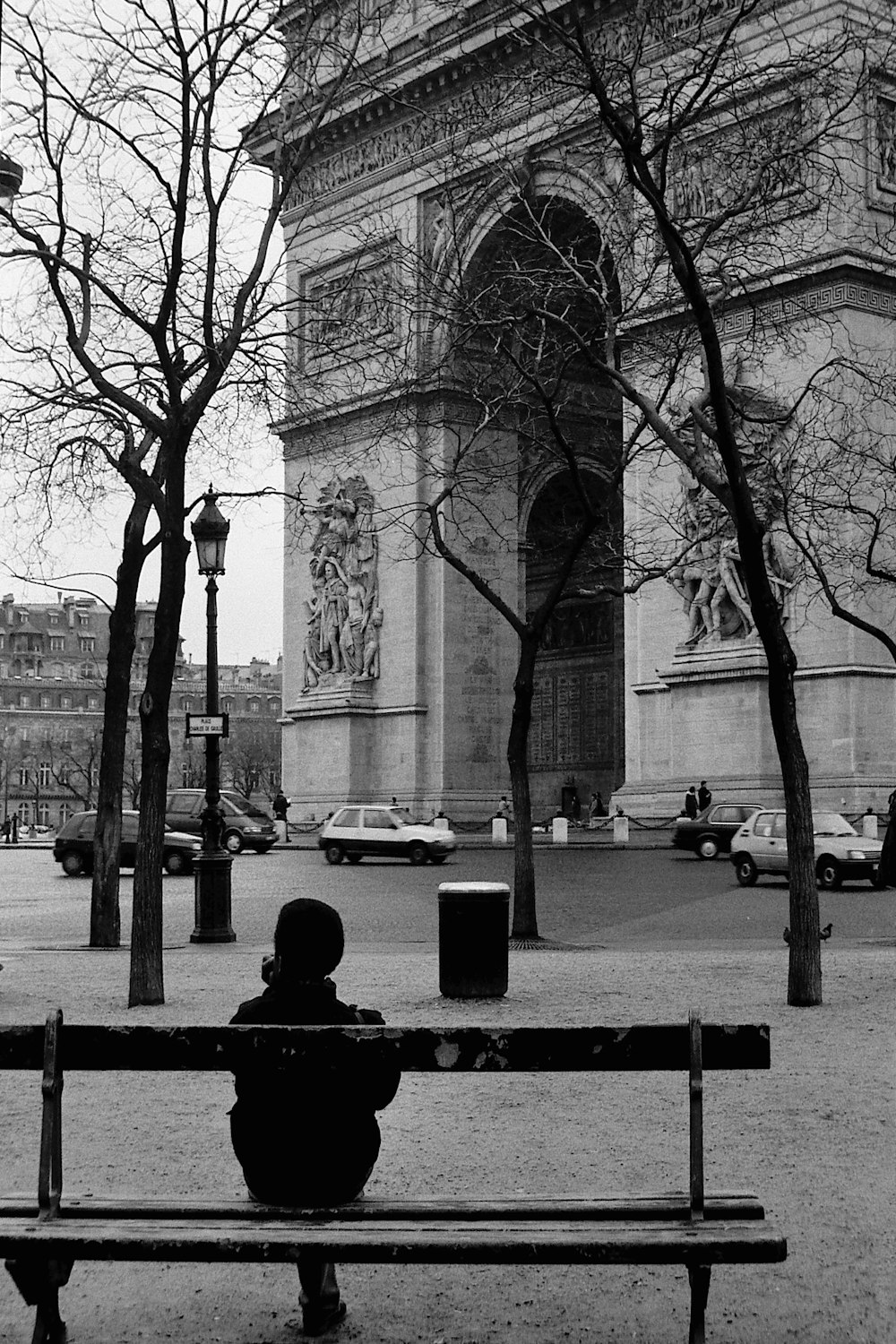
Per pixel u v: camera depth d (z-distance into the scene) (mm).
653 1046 8609
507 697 76500
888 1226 11219
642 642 63812
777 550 57844
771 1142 13820
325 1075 8844
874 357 54469
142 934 22750
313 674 80188
